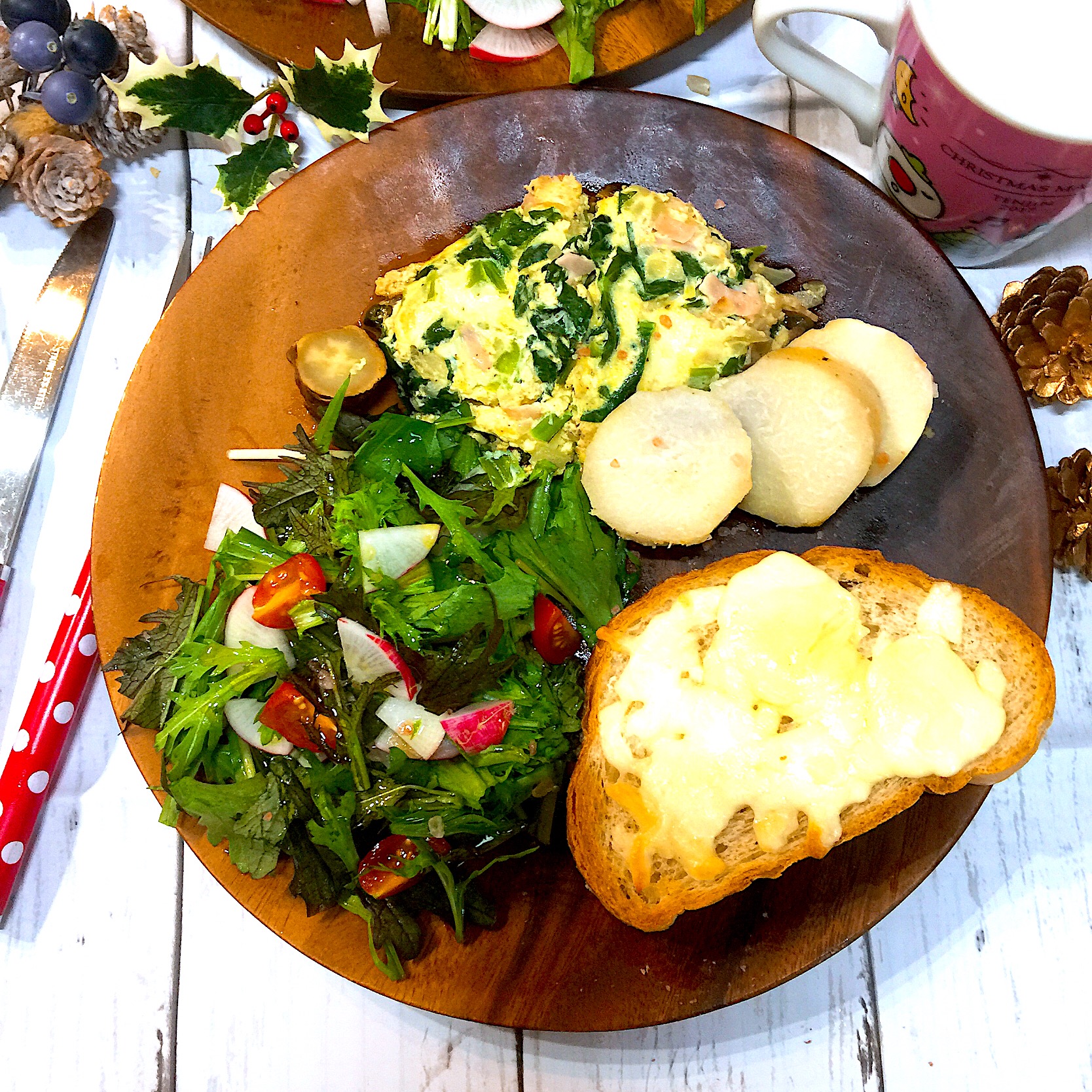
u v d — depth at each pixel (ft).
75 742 1.85
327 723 1.71
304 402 1.82
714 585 1.73
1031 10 1.61
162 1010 1.82
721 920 1.71
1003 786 1.83
